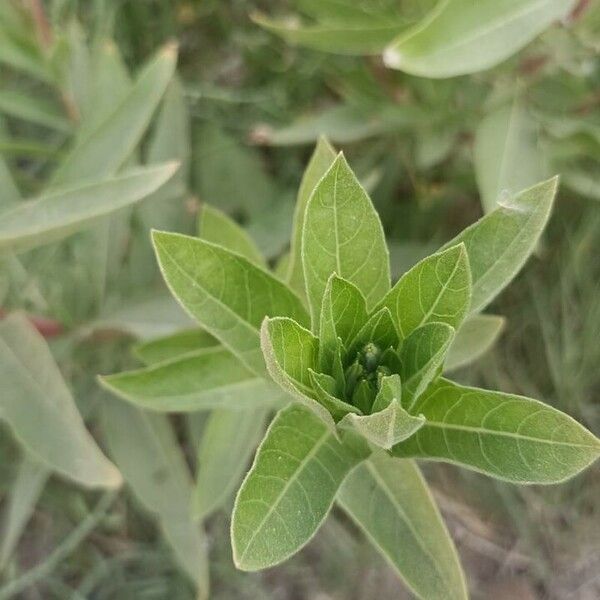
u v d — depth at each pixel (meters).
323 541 0.32
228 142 0.33
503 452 0.13
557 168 0.28
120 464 0.26
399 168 0.31
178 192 0.28
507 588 0.32
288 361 0.13
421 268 0.13
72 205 0.19
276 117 0.34
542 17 0.19
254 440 0.22
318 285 0.14
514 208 0.14
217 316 0.15
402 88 0.29
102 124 0.23
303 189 0.17
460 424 0.13
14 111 0.29
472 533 0.32
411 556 0.15
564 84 0.26
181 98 0.28
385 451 0.14
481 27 0.19
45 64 0.28
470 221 0.32
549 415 0.13
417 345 0.13
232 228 0.20
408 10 0.26
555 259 0.31
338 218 0.14
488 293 0.14
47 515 0.33
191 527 0.26
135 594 0.32
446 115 0.28
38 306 0.25
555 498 0.31
